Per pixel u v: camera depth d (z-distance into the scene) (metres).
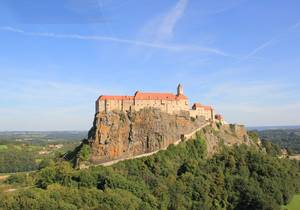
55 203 190.50
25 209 186.12
